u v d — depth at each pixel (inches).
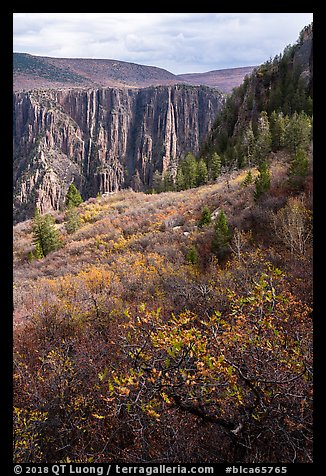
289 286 310.8
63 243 1033.5
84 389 218.1
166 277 504.4
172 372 151.3
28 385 221.3
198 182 1875.0
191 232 770.2
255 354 161.3
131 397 157.1
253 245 597.9
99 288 513.7
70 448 189.3
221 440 165.0
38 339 323.0
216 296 323.9
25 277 800.9
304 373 151.2
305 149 1074.7
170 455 155.5
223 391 155.0
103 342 291.7
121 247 823.7
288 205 625.6
